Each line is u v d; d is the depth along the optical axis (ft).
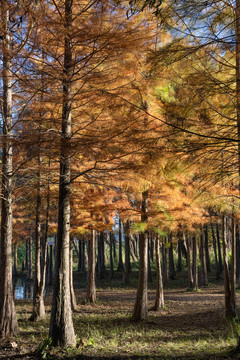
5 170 34.19
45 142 25.11
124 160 28.27
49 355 24.73
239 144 16.60
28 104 29.35
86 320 45.73
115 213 50.16
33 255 169.68
